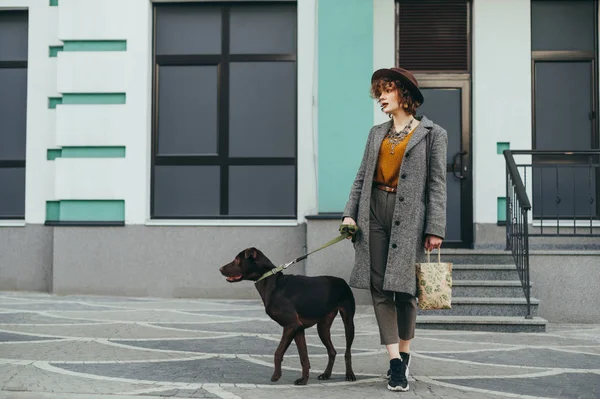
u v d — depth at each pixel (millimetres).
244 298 9211
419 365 5352
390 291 4523
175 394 4293
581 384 4766
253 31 9617
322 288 4547
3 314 7676
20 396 4215
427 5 9602
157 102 9609
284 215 9477
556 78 9578
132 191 9281
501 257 8414
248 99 9594
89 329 6770
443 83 9570
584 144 9539
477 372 5113
